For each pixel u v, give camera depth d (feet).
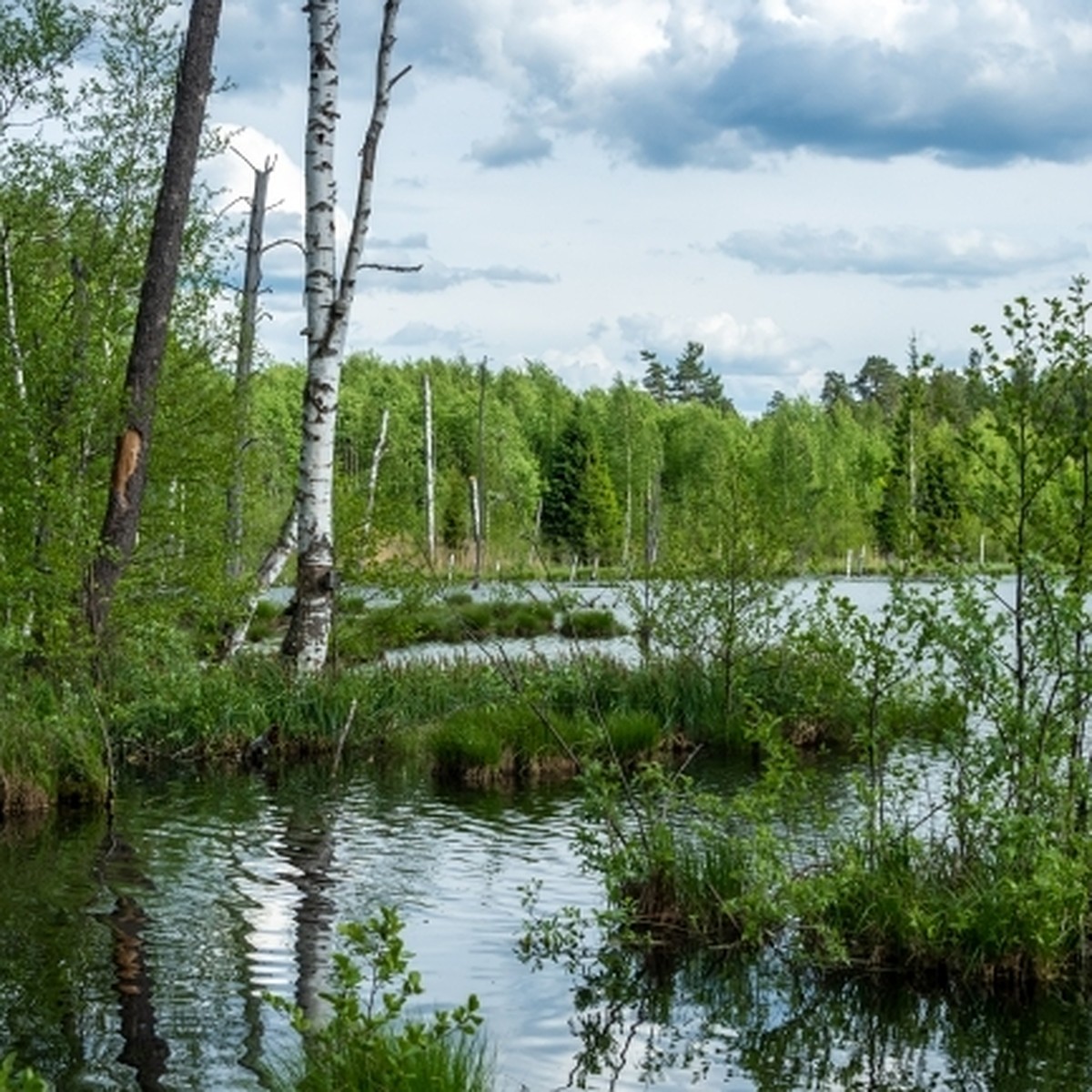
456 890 32.63
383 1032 22.09
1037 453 29.07
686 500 64.85
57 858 34.99
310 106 56.75
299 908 30.83
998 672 28.99
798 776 32.76
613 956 28.14
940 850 29.12
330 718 52.90
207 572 55.47
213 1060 21.89
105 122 61.36
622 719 51.47
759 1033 24.09
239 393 64.28
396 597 61.41
